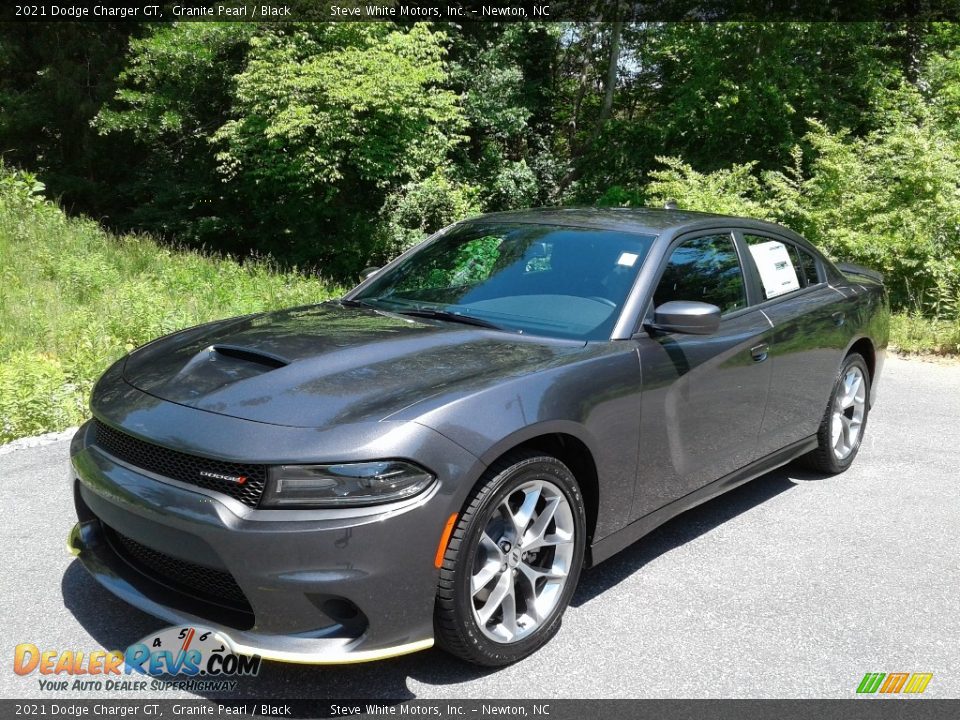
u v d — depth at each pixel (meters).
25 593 3.19
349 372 2.83
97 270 9.77
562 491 2.92
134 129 18.66
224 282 10.51
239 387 2.76
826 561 3.74
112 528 2.75
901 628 3.16
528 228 4.04
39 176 19.89
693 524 4.15
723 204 13.57
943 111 14.89
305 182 17.80
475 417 2.62
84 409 5.58
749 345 3.86
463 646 2.64
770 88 20.47
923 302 10.95
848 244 11.52
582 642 2.99
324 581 2.37
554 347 3.17
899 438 5.76
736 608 3.28
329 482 2.39
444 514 2.49
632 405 3.18
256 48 17.00
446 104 17.91
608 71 27.58
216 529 2.39
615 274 3.55
